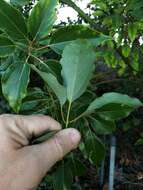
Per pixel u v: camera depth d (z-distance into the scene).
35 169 0.18
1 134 0.18
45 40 0.18
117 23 0.36
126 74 0.50
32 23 0.17
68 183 0.21
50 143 0.18
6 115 0.19
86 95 0.21
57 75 0.18
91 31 0.18
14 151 0.18
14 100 0.17
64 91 0.17
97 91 0.61
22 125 0.18
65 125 0.19
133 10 0.33
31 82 0.28
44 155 0.18
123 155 0.71
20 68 0.18
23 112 0.21
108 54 0.41
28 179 0.18
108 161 0.68
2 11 0.17
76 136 0.18
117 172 0.70
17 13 0.17
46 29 0.17
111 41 0.40
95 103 0.18
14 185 0.18
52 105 0.21
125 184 0.68
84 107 0.20
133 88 0.58
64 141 0.18
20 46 0.18
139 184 0.66
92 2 0.40
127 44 0.39
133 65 0.42
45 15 0.17
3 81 0.17
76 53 0.17
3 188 0.17
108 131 0.20
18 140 0.18
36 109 0.21
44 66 0.18
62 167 0.21
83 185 0.66
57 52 0.18
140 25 0.37
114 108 0.19
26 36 0.18
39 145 0.18
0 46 0.18
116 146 0.70
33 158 0.18
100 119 0.20
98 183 0.66
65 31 0.18
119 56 0.44
